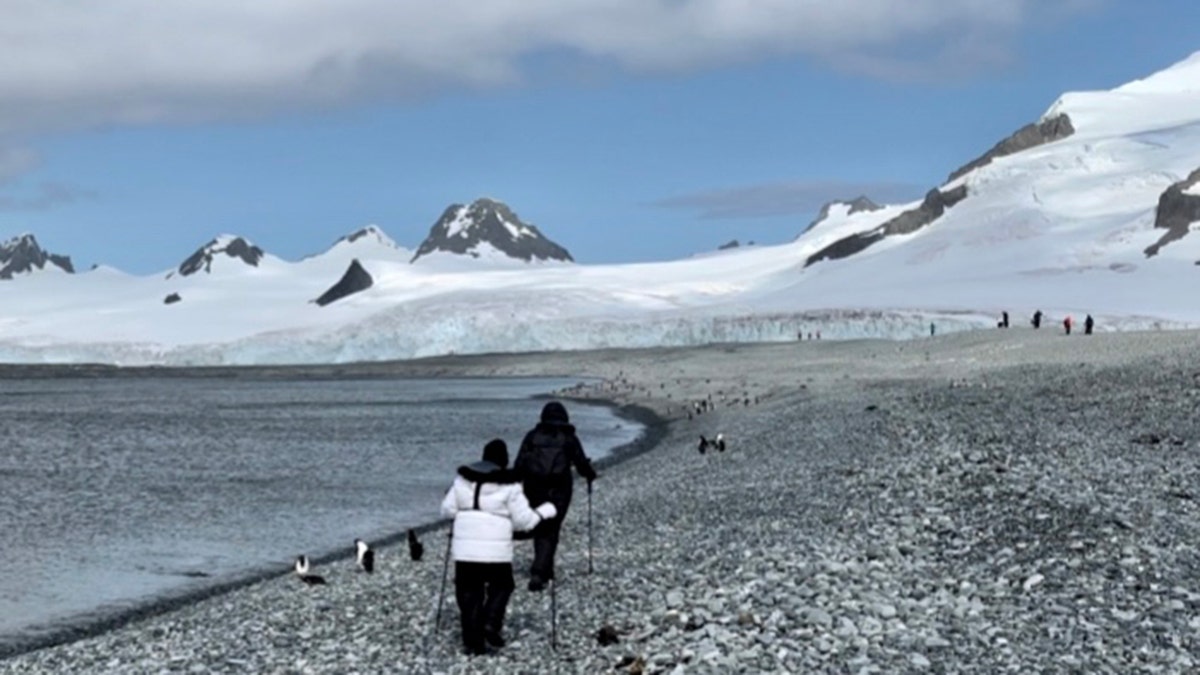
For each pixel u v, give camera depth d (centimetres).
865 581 1602
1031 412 3684
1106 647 1259
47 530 3027
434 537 2723
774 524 2166
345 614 1711
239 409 8756
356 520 3141
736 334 17150
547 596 1681
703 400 6669
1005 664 1207
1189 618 1364
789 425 4438
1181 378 4162
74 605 2127
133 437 6222
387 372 15988
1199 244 19350
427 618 1631
